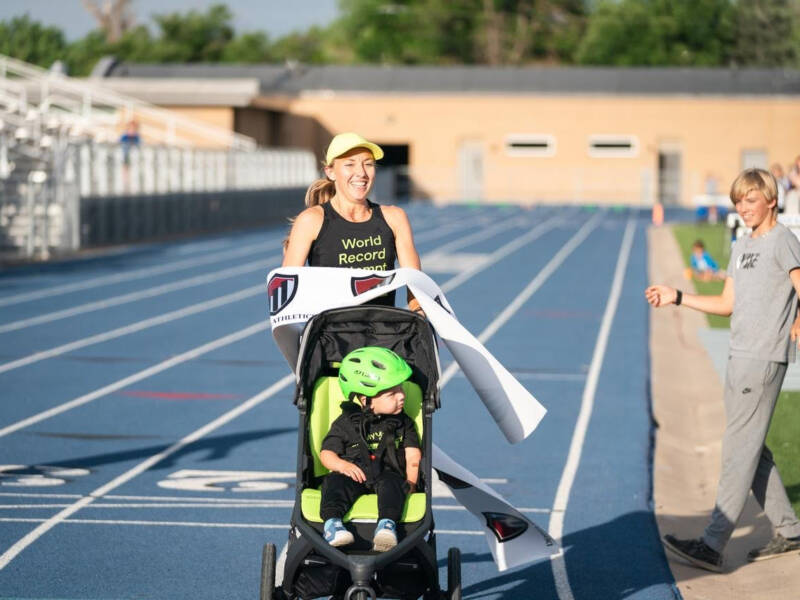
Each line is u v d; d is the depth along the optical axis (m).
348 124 77.38
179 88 66.25
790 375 17.19
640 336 23.03
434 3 106.38
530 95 76.75
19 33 101.00
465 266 37.03
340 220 7.55
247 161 58.66
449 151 77.44
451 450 13.53
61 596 8.45
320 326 7.37
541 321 25.06
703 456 13.59
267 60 112.81
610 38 100.00
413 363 7.43
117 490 11.52
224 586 8.74
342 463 6.86
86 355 20.09
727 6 97.88
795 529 9.30
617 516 10.88
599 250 43.41
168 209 48.34
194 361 19.61
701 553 9.20
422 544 6.60
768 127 75.31
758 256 8.75
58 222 39.53
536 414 7.42
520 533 7.92
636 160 76.38
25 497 11.20
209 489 11.60
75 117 52.53
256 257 39.84
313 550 6.65
